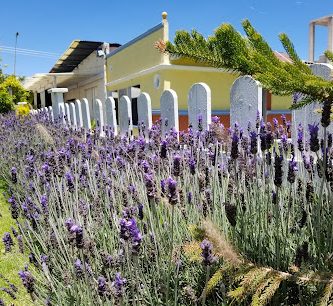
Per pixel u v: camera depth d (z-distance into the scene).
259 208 2.50
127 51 13.27
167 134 4.45
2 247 4.00
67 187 3.27
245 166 2.86
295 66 1.74
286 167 3.16
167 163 3.55
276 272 1.79
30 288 2.26
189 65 10.62
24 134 8.39
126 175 3.60
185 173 3.30
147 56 11.61
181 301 2.33
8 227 4.62
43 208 3.07
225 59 1.80
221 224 2.66
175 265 2.40
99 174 3.85
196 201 2.93
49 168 3.23
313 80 1.60
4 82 31.97
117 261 2.33
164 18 10.42
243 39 1.76
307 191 2.54
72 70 22.80
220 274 1.87
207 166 3.10
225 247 1.68
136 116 12.74
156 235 2.56
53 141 6.34
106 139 5.80
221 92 11.21
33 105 36.12
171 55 1.99
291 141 3.62
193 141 3.86
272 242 2.43
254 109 3.96
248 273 1.77
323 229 2.37
